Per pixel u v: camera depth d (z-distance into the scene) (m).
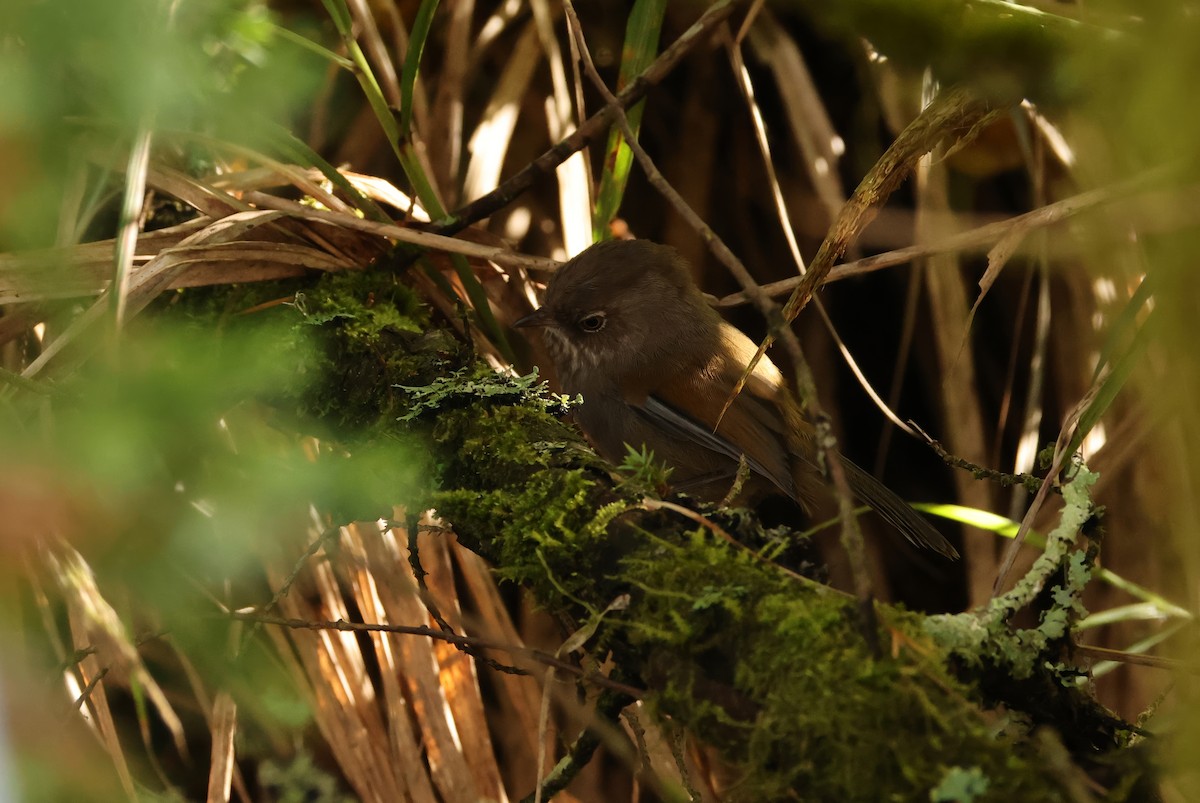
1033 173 6.57
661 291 7.29
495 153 7.28
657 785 5.22
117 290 4.02
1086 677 4.27
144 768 6.20
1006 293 7.82
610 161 6.66
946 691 3.15
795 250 6.67
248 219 5.76
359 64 6.07
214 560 2.09
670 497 4.23
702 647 3.50
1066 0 5.06
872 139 7.68
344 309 5.74
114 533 1.89
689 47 5.81
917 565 8.17
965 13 2.48
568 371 7.48
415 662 5.85
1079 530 4.20
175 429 2.09
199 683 5.75
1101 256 6.14
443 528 4.96
